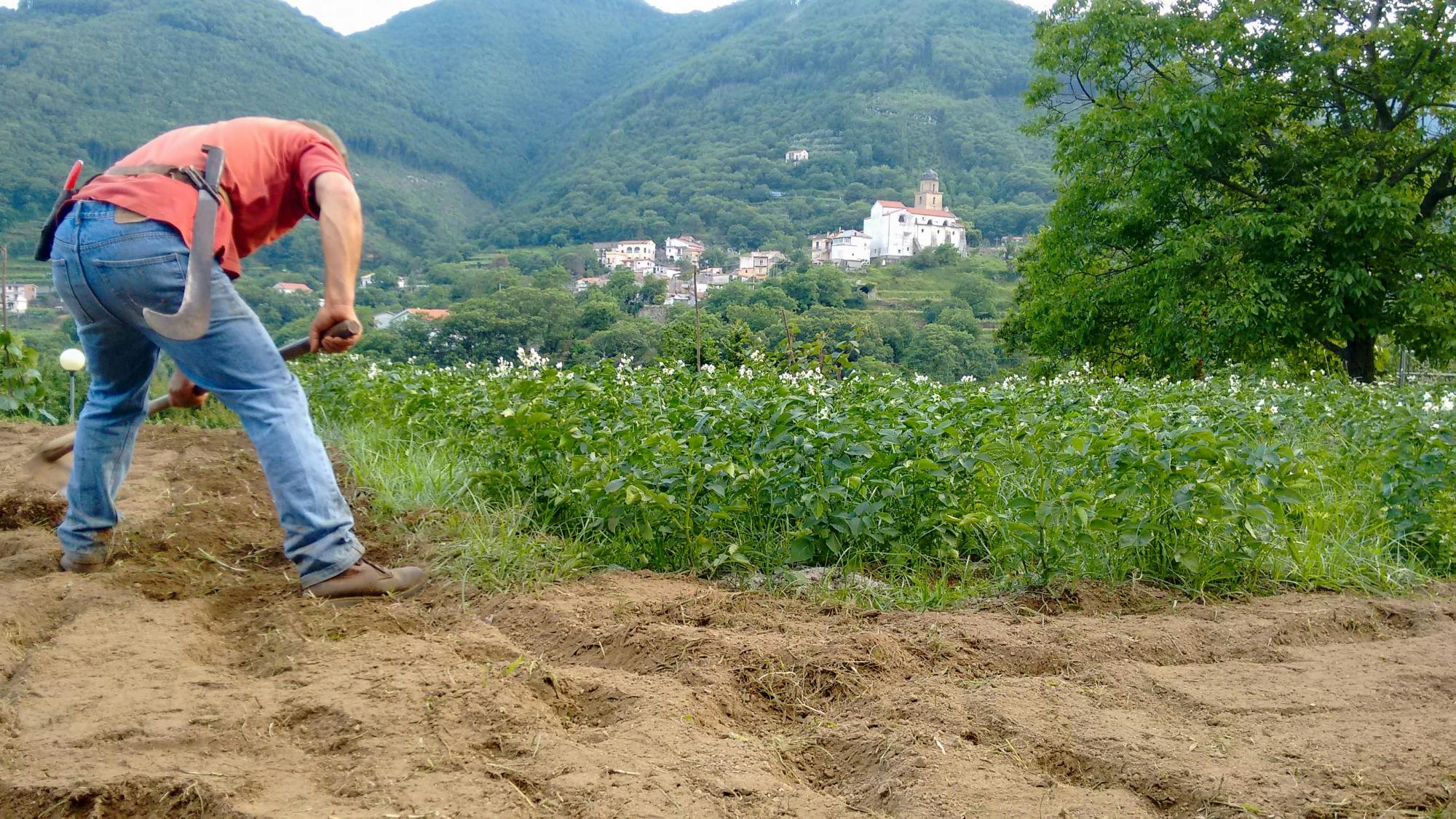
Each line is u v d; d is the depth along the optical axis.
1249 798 2.17
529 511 4.86
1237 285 17.03
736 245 162.38
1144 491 4.35
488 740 2.33
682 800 2.07
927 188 165.12
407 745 2.26
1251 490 4.39
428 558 4.10
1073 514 4.27
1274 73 18.39
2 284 12.33
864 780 2.35
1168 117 18.05
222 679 2.63
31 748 2.18
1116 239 19.73
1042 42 20.81
